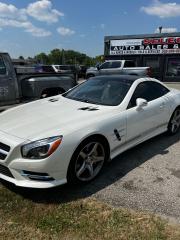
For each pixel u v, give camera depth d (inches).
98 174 151.9
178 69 872.9
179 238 105.3
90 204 126.1
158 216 118.7
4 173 131.6
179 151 193.5
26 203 124.7
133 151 191.2
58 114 153.6
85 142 137.7
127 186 143.6
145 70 682.2
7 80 261.7
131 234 106.7
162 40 874.1
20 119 148.6
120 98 172.1
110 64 733.9
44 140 124.2
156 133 201.6
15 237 103.0
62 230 107.7
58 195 132.7
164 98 205.8
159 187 143.3
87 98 181.8
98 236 105.1
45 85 283.4
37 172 124.0
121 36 928.9
